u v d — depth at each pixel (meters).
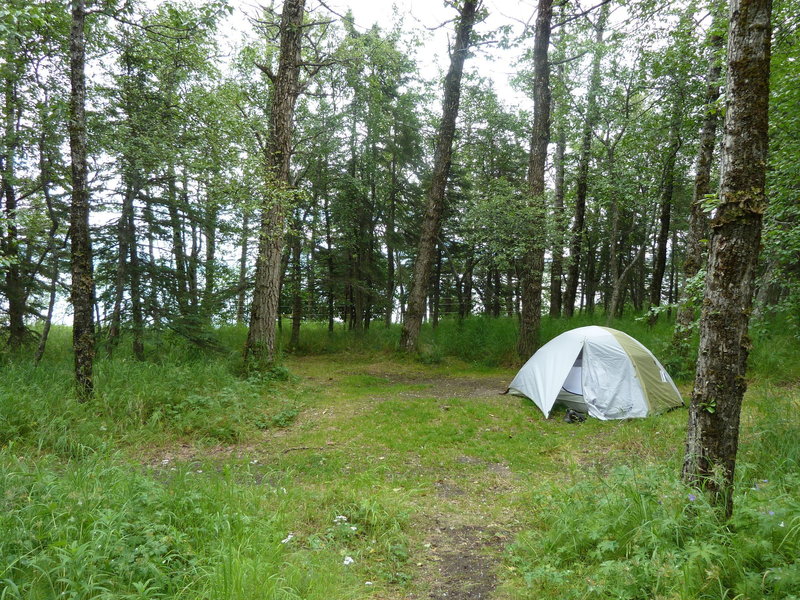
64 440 6.43
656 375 8.88
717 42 8.99
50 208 10.40
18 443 6.44
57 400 7.56
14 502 3.76
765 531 3.09
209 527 3.92
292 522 4.51
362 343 17.69
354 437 7.80
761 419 6.50
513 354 14.52
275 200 10.24
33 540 3.28
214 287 13.88
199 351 12.20
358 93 15.37
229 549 3.39
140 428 7.44
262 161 10.37
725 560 2.97
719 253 3.54
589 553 3.64
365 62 12.98
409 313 15.65
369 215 18.44
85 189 7.71
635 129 14.32
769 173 7.34
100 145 9.76
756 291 11.69
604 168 16.30
